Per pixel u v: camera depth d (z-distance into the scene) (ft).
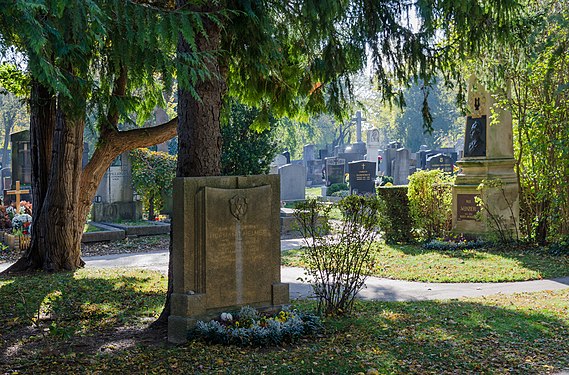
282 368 20.97
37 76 17.40
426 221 57.77
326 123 259.39
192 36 20.63
